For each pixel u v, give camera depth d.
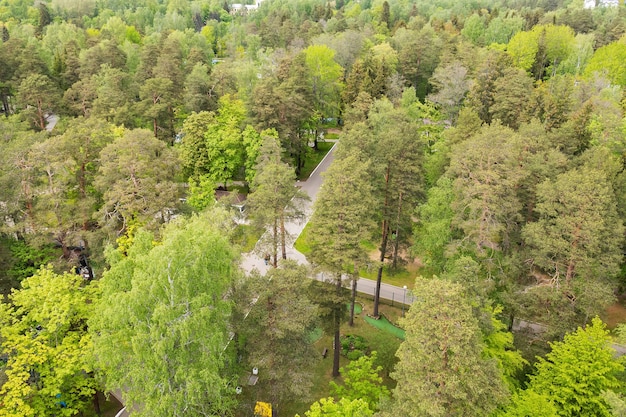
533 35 87.50
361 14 133.50
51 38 102.38
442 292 20.33
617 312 41.38
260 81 66.44
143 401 23.08
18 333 26.88
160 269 22.33
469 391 20.38
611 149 46.62
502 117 56.59
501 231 35.81
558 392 26.66
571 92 61.22
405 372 21.47
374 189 36.66
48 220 37.16
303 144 62.72
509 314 34.44
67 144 37.38
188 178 55.06
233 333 27.94
